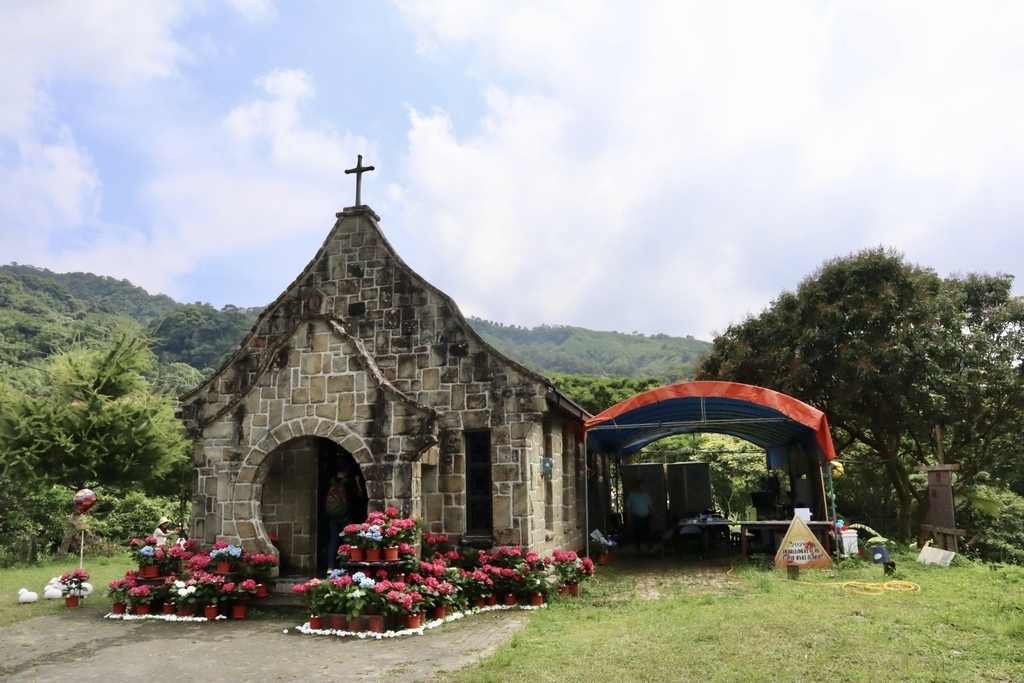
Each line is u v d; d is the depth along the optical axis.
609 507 23.47
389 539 10.72
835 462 18.52
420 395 13.70
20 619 11.77
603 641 8.78
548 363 168.62
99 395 21.94
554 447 15.17
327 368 12.47
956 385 20.73
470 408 13.38
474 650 8.87
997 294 23.61
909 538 22.06
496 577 12.08
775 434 21.12
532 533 12.97
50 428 21.20
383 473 11.85
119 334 23.53
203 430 12.80
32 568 19.67
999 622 8.81
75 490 22.12
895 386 20.81
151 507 27.83
